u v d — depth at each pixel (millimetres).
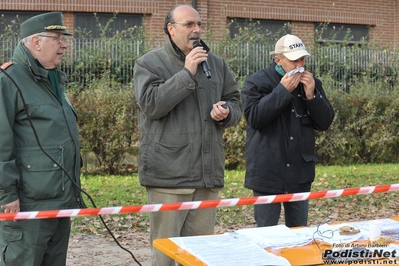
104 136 11094
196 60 4109
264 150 4723
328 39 16172
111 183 10078
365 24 16672
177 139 4219
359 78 14078
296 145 4707
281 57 4734
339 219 8219
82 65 12852
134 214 8109
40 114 3770
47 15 3871
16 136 3766
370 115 12617
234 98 4609
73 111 4102
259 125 4680
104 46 13172
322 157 12547
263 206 4785
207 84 4367
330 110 4809
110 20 13945
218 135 4379
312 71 14172
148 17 14867
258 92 4809
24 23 3879
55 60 3912
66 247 4109
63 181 3807
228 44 13773
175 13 4309
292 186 4707
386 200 9312
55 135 3814
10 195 3631
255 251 2939
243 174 11141
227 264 2729
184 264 2768
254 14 15586
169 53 4344
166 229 4262
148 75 4230
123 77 13133
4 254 3826
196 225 4453
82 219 7820
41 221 3787
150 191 4328
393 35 16812
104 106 11070
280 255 2930
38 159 3760
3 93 3678
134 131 11258
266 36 15594
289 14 15891
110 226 7582
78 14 14633
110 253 6441
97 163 11188
